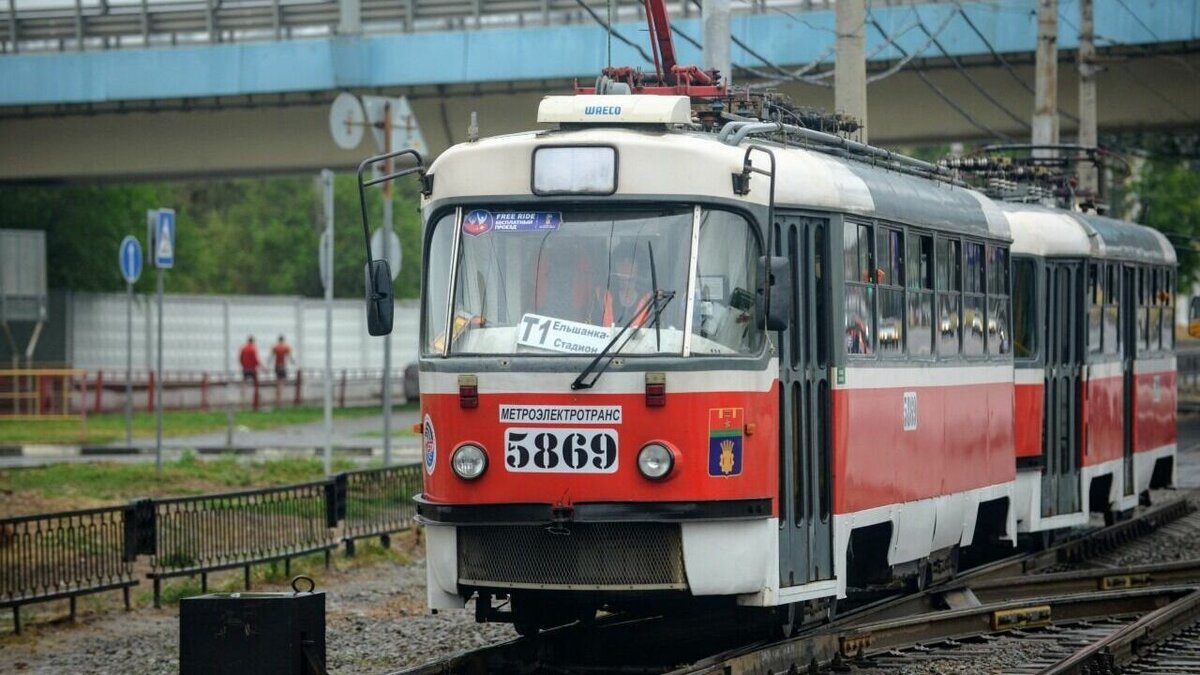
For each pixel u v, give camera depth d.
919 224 17.75
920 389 17.73
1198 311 29.23
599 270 13.88
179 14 53.28
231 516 22.33
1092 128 39.41
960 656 16.28
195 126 54.41
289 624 12.54
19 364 68.25
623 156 13.89
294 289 101.81
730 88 16.84
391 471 26.34
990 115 47.16
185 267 85.50
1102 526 28.69
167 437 48.41
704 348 13.73
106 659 17.20
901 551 17.23
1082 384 24.77
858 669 15.54
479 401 13.88
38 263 61.50
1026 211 24.28
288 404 66.06
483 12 50.59
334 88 50.91
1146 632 16.56
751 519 13.93
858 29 24.12
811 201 15.09
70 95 52.97
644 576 13.77
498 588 14.00
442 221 14.41
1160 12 43.62
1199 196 64.25
